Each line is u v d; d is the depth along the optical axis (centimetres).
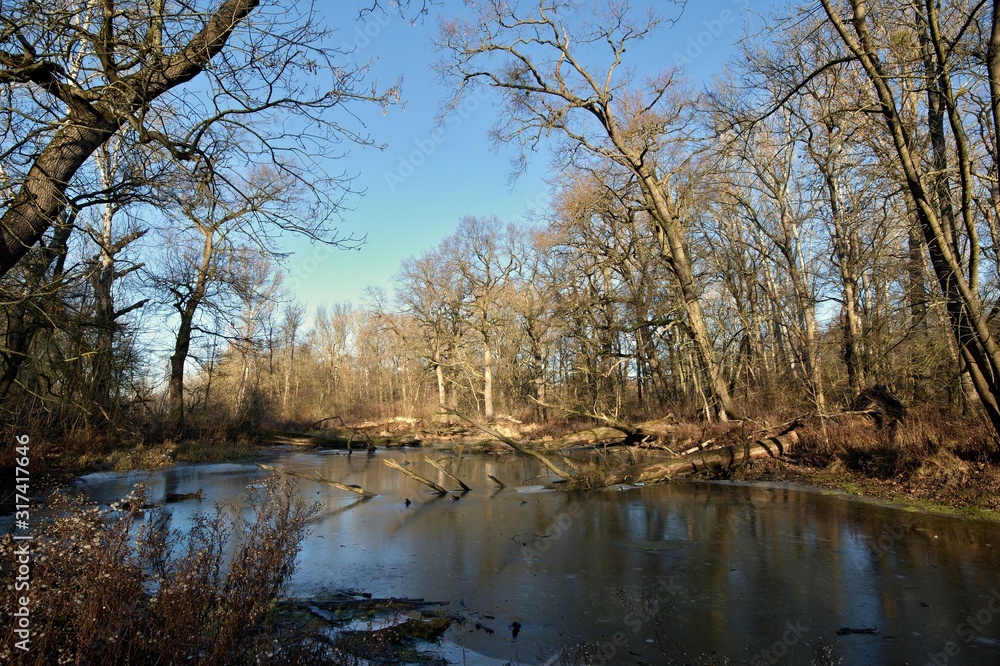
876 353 1738
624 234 2877
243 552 496
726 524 1053
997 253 1289
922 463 1239
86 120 630
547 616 643
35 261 1034
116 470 1794
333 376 5434
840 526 1002
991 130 1188
